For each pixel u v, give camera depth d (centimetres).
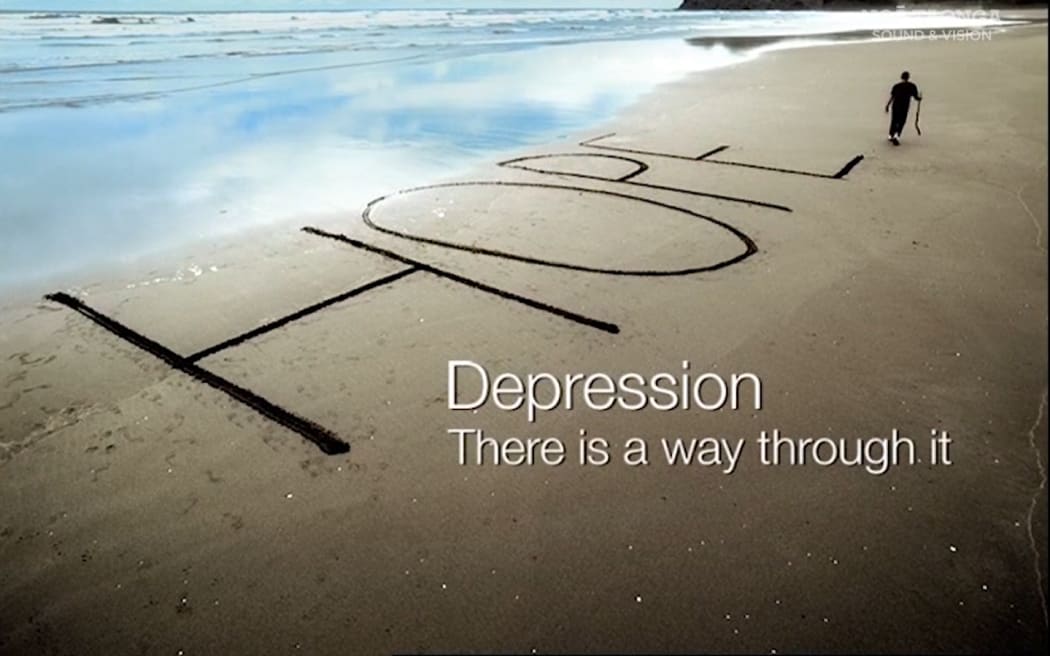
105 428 314
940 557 233
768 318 410
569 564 236
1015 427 300
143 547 246
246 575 234
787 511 257
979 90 1347
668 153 875
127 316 427
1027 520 247
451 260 513
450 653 204
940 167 768
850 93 1397
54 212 640
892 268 482
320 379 352
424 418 319
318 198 692
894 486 267
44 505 267
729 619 213
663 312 421
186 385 349
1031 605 214
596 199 671
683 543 244
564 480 277
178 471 285
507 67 1903
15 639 212
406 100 1334
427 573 233
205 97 1327
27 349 386
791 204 641
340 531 252
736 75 1739
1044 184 687
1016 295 434
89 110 1162
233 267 508
